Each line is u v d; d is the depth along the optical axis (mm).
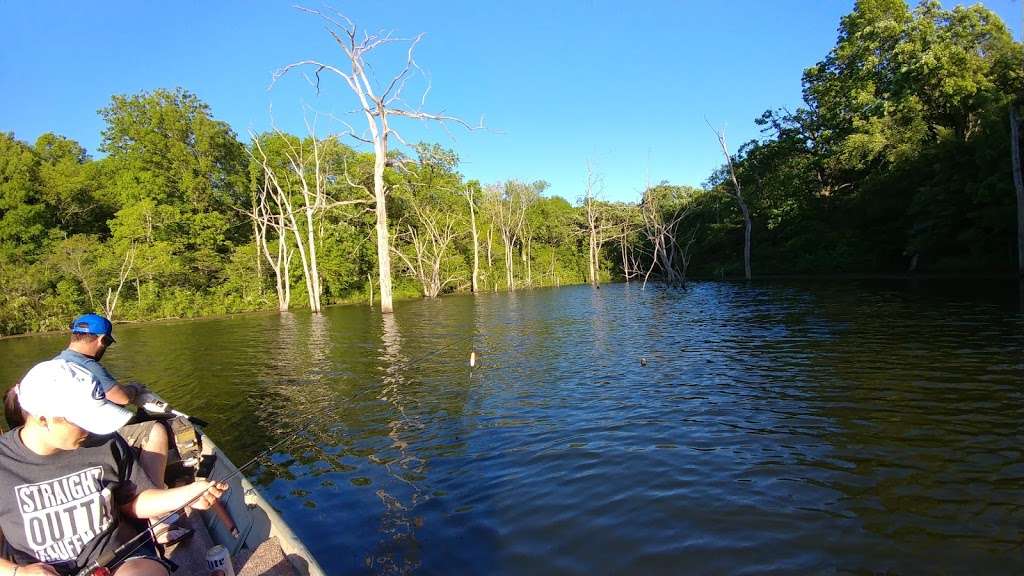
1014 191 29047
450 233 60625
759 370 10742
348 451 7379
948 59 35312
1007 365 9820
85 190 44062
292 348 18406
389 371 12984
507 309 31906
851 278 39875
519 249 77312
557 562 4395
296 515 5535
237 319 35000
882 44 40281
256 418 9383
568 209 86500
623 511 5180
